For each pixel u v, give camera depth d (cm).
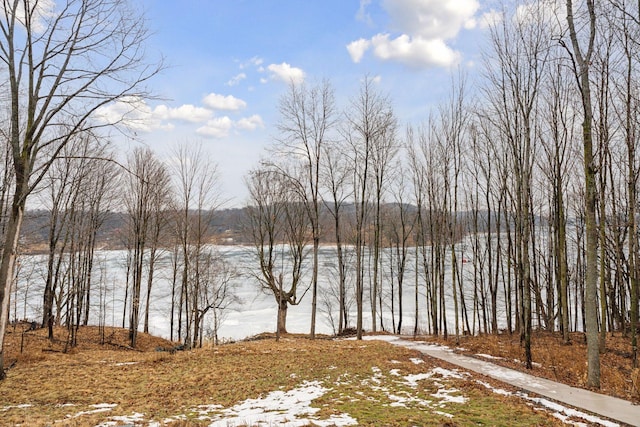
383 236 3750
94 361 1625
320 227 2791
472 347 1873
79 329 2667
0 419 811
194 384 1193
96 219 2405
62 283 2164
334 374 1280
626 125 1443
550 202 2505
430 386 1097
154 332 3656
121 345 2412
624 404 916
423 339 2348
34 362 1581
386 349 1780
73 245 2205
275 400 1012
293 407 927
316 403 957
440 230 2541
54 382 1195
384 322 4019
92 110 1105
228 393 1091
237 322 3962
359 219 2517
